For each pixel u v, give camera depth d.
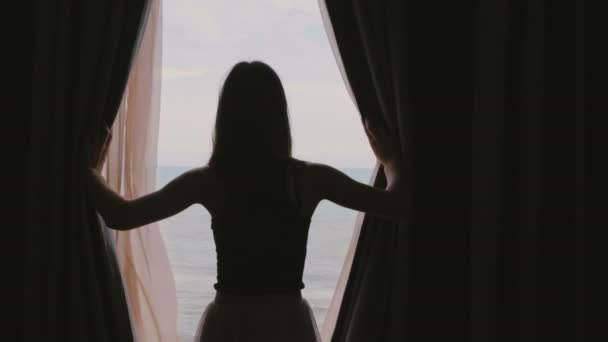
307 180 1.32
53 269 1.60
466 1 1.69
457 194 1.70
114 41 1.58
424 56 1.70
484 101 1.64
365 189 1.37
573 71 1.67
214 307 1.35
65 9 1.59
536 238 1.66
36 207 1.61
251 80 1.34
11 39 1.69
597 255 1.73
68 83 1.61
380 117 1.63
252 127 1.31
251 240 1.30
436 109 1.70
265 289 1.29
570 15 1.67
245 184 1.30
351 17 1.65
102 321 1.62
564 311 1.70
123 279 1.67
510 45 1.66
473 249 1.66
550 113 1.68
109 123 1.60
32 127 1.60
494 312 1.66
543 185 1.68
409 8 1.69
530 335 1.66
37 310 1.61
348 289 1.68
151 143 1.74
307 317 1.36
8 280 1.71
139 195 1.71
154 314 1.75
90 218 1.61
